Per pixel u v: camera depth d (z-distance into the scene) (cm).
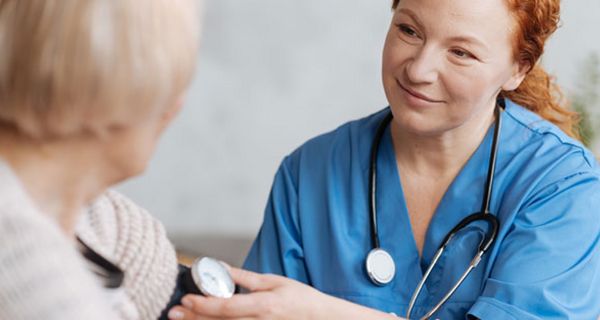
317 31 303
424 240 163
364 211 167
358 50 301
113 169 85
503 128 164
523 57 152
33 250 76
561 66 281
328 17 301
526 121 167
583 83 279
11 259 75
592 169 160
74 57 76
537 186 156
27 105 78
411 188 166
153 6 78
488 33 143
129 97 79
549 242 151
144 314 114
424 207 165
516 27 145
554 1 148
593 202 155
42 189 83
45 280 75
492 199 160
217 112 318
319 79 308
